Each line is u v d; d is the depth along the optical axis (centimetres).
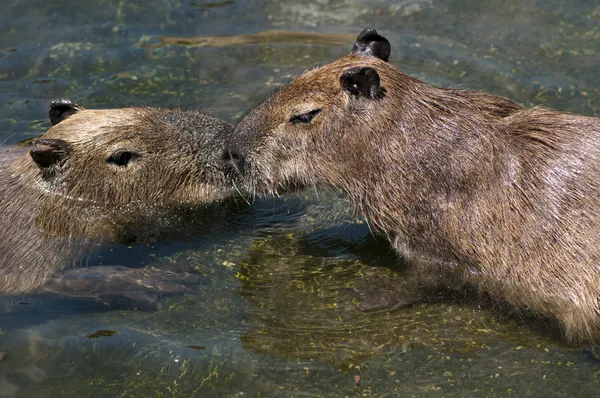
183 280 1106
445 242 1043
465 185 1013
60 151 1152
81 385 923
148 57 1619
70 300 1062
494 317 1045
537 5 1752
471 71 1541
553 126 1012
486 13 1741
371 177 1052
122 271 1109
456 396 909
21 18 1717
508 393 912
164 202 1214
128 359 961
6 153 1279
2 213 1146
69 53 1619
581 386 921
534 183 986
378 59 1047
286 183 1079
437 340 1005
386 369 952
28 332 1005
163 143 1185
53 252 1129
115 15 1750
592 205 954
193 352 970
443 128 1023
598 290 945
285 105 1039
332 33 1700
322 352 979
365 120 1026
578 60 1573
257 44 1666
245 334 1006
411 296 1084
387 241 1198
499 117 1043
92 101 1477
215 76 1566
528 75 1527
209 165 1200
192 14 1770
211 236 1214
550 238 975
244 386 923
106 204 1195
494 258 1016
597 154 974
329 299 1080
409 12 1759
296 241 1206
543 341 998
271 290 1097
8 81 1532
